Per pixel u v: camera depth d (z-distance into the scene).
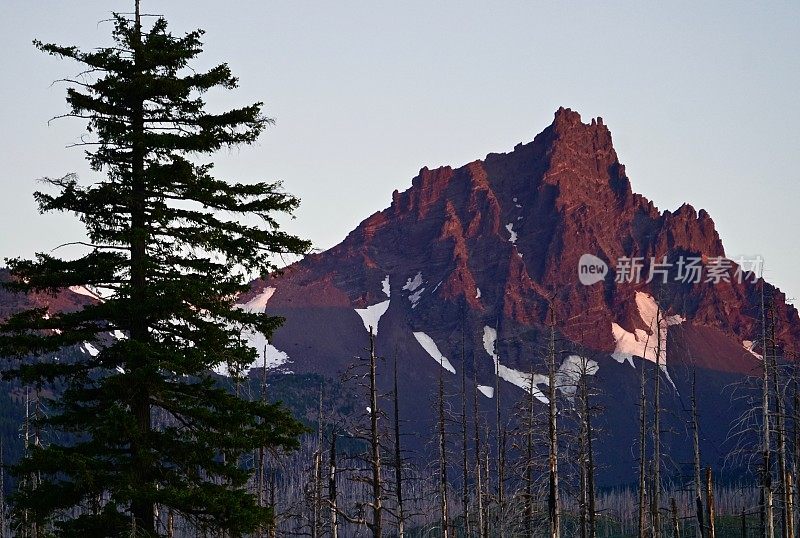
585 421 98.19
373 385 78.12
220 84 52.25
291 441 51.62
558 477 99.50
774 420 90.06
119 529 47.41
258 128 52.66
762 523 113.50
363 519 81.25
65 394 49.28
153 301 47.84
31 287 49.44
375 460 79.00
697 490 112.00
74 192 49.12
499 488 118.62
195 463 49.56
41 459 46.06
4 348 47.91
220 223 52.03
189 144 50.56
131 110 51.38
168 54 50.47
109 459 49.09
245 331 52.03
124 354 48.19
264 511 50.38
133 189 50.72
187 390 50.88
